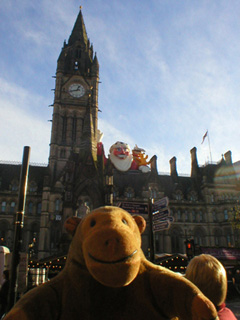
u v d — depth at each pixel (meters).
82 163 41.16
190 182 78.31
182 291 2.12
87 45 91.69
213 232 68.50
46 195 62.84
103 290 2.26
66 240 34.28
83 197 39.47
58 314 2.20
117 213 2.43
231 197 73.06
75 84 79.50
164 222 15.06
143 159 78.44
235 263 31.52
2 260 16.78
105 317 2.21
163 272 2.35
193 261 3.55
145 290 2.29
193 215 70.44
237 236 65.94
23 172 8.17
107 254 1.98
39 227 62.69
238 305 23.86
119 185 71.62
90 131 45.28
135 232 2.40
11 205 63.62
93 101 78.50
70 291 2.27
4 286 10.66
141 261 2.48
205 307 1.93
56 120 73.69
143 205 16.48
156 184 70.25
